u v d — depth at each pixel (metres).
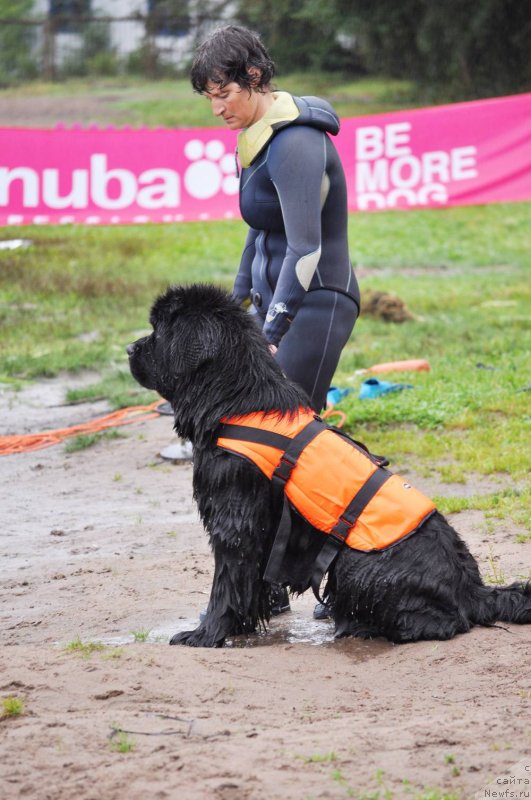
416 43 49.62
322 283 7.73
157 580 8.62
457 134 24.53
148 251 31.03
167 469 12.64
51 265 28.64
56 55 57.75
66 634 7.44
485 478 11.22
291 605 7.99
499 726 4.97
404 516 6.45
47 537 10.22
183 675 5.93
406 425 13.43
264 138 7.42
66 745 4.91
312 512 6.54
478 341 19.05
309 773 4.57
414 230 34.16
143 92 51.62
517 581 7.35
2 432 14.88
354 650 6.48
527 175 24.30
